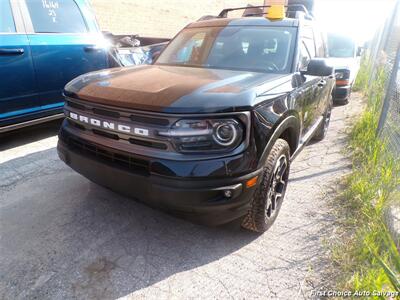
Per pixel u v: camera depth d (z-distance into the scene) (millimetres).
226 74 2711
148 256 2361
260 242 2562
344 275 2201
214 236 2615
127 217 2812
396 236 2518
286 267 2305
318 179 3682
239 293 2074
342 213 2975
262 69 2998
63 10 4395
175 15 14773
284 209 3041
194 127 1963
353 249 2416
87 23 4723
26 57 3891
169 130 1979
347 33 8898
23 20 3889
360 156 4195
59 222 2707
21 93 3926
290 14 4391
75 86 2520
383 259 2156
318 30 4254
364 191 3117
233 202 2066
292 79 2809
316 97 3668
